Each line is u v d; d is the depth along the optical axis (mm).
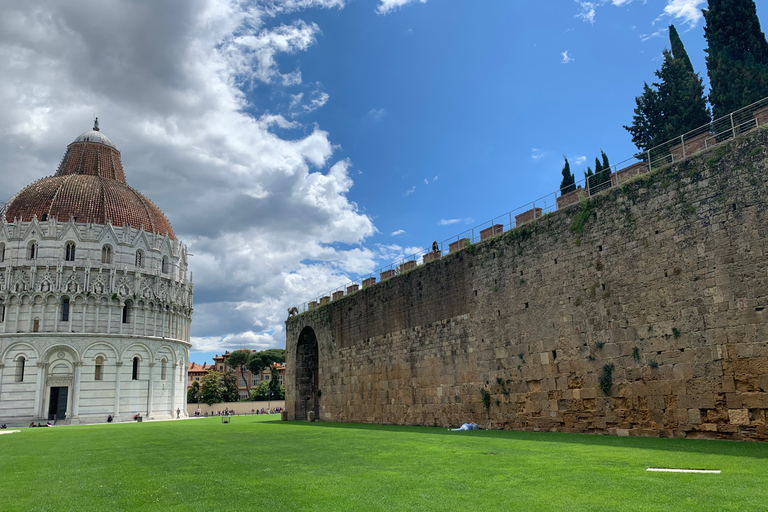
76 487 15609
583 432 30609
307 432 38031
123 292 103312
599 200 31469
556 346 33000
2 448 31016
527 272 35812
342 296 60312
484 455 20578
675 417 26141
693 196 26672
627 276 29344
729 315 24516
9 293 97375
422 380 44938
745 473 14688
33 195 108250
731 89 43438
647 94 53938
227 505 12594
